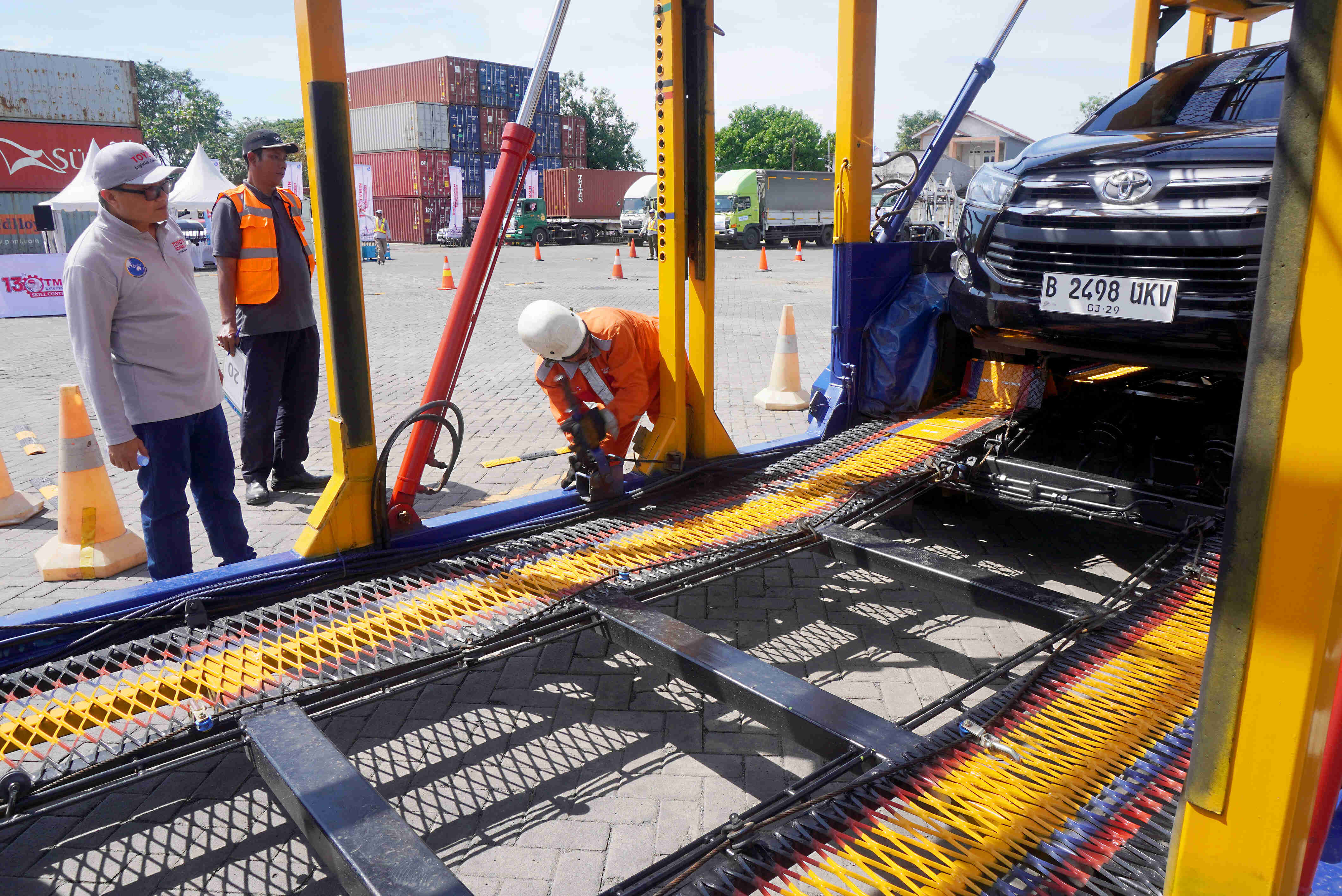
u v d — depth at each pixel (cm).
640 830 235
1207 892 114
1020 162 391
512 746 274
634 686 311
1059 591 372
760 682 223
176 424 328
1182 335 324
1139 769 196
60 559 410
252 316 475
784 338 741
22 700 215
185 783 262
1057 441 421
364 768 263
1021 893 160
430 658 238
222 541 364
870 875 163
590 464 344
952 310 414
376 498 298
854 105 427
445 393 314
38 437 665
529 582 283
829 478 378
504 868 221
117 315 309
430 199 4109
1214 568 289
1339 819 179
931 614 364
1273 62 421
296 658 237
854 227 441
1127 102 450
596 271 2323
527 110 314
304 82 271
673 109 364
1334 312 91
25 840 237
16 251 1912
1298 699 101
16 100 1886
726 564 301
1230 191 311
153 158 304
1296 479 97
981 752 201
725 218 3472
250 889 219
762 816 179
